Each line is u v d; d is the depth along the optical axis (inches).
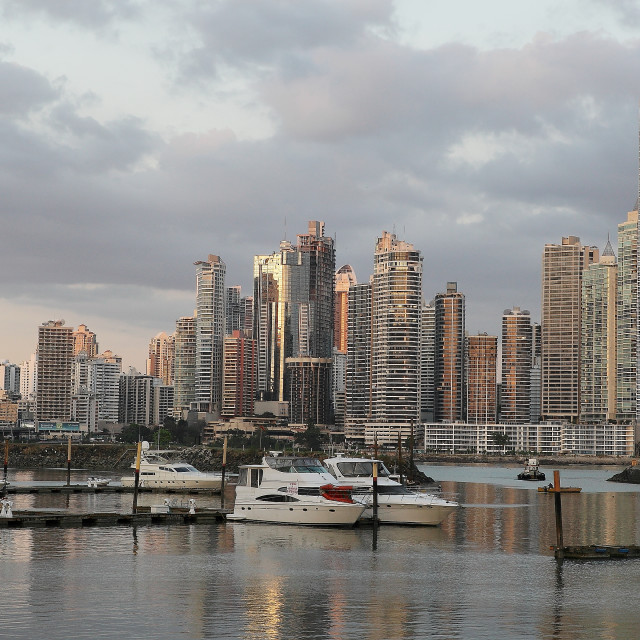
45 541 3772.1
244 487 4463.6
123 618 2423.7
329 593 2778.1
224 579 2974.9
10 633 2262.6
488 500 6948.8
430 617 2477.9
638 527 4766.2
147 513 4530.0
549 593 2800.2
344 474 4734.3
